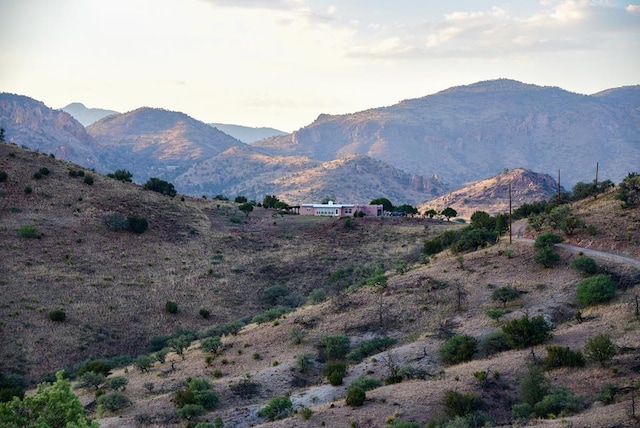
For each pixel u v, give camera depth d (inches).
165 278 4052.7
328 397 1934.1
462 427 1439.5
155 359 2716.5
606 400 1550.2
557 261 2726.4
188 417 1863.9
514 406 1595.7
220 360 2487.7
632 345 1829.5
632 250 2689.5
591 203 3602.4
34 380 2743.6
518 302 2443.4
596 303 2273.6
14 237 4116.6
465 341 2070.6
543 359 1861.5
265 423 1747.0
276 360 2356.1
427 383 1850.4
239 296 3973.9
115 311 3486.7
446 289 2723.9
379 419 1628.9
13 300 3361.2
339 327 2576.3
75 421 1317.7
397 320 2544.3
